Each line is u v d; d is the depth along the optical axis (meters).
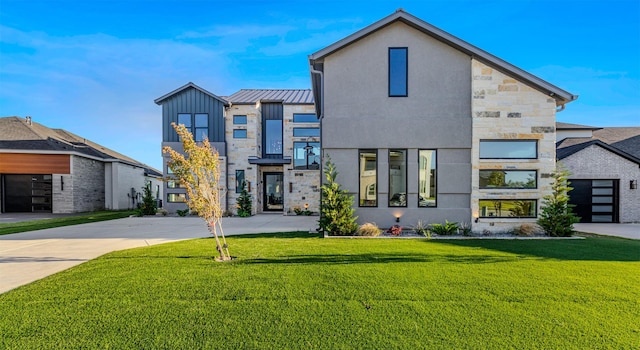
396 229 9.43
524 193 9.96
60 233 10.16
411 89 10.30
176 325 3.29
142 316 3.50
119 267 5.55
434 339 3.00
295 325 3.29
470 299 3.98
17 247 7.63
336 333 3.11
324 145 10.32
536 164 9.97
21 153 19.05
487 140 10.21
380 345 2.90
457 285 4.49
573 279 4.77
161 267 5.54
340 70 10.43
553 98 10.02
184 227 11.90
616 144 16.78
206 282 4.66
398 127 10.27
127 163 24.33
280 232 10.25
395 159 10.46
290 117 18.44
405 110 10.30
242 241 8.29
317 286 4.47
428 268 5.41
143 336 3.06
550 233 9.25
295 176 18.25
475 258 6.17
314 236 9.27
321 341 2.97
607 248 7.22
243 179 18.28
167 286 4.49
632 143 16.52
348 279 4.79
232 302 3.90
